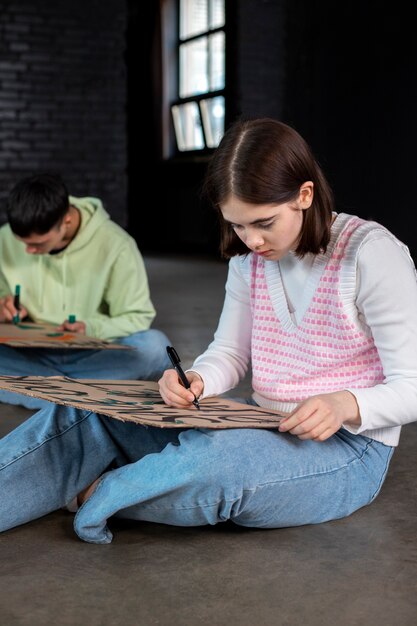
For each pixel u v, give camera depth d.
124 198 8.70
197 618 1.40
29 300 2.99
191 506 1.63
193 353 3.89
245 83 9.08
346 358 1.72
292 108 8.74
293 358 1.77
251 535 1.75
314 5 8.29
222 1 9.57
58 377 1.85
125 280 2.96
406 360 1.63
